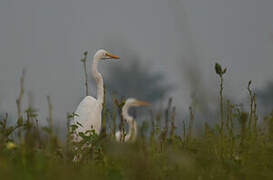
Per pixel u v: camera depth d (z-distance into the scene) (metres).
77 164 10.06
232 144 10.48
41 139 9.52
